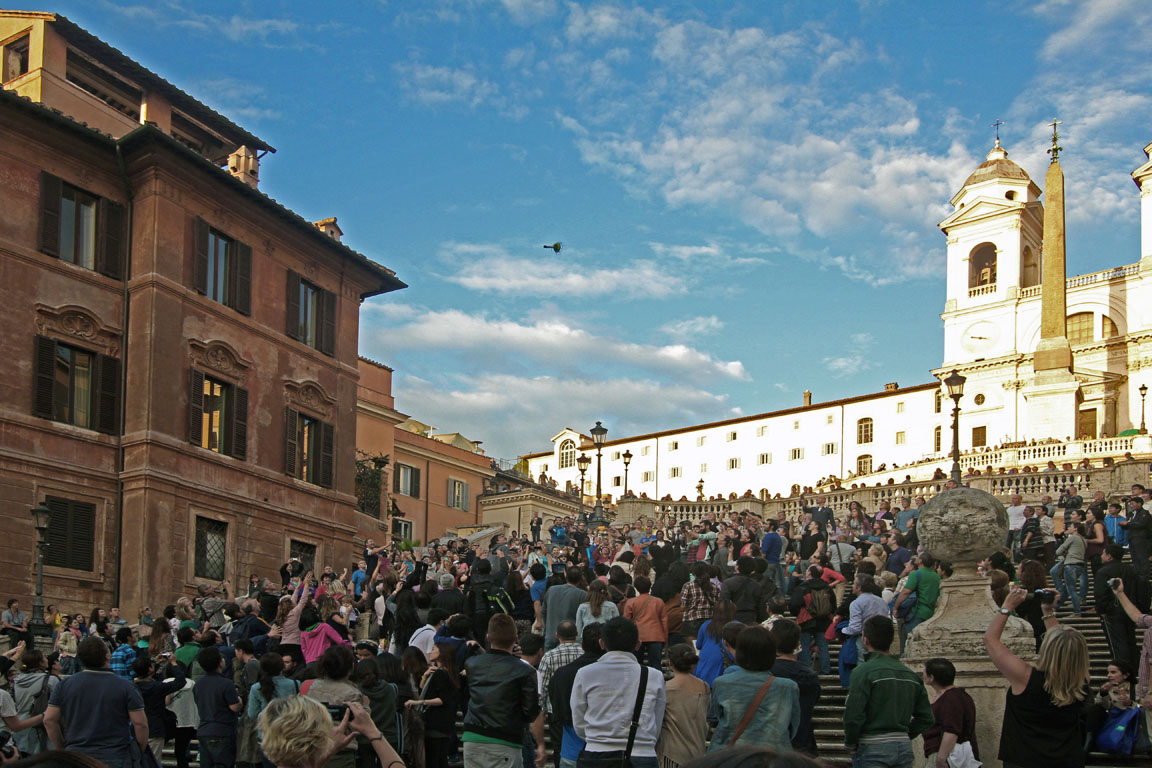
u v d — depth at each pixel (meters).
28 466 29.75
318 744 6.38
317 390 38.66
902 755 10.30
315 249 39.09
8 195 30.36
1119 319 80.38
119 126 36.78
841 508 49.75
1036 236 87.69
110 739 11.68
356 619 25.55
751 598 18.19
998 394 82.44
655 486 106.00
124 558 31.34
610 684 9.95
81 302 31.73
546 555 29.23
